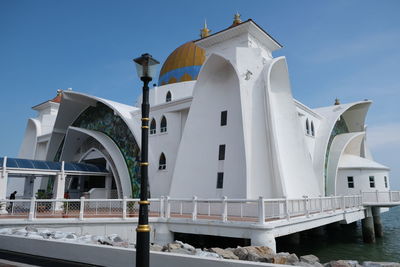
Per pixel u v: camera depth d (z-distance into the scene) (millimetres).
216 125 21172
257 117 19984
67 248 9719
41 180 35750
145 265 6043
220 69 22125
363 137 34031
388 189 29734
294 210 16703
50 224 14898
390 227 35875
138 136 26750
